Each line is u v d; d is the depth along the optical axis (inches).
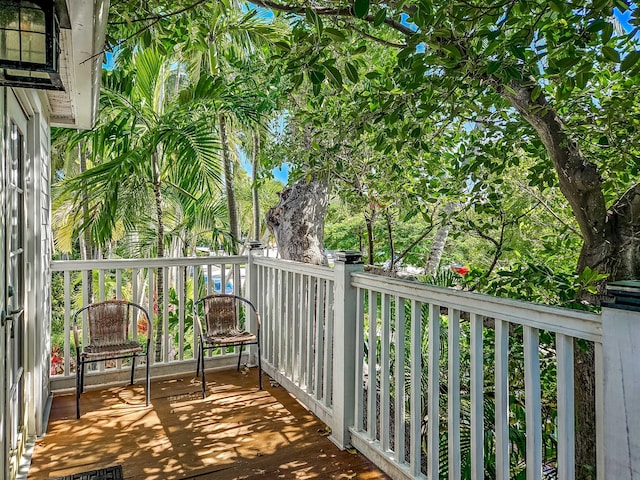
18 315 93.2
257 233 244.1
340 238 261.4
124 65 183.0
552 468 111.8
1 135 74.9
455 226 132.0
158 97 213.8
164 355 154.4
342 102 121.8
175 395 134.0
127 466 94.5
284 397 132.9
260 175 208.5
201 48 123.3
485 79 79.6
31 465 94.3
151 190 210.5
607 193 101.6
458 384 74.5
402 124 96.1
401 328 88.2
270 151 175.9
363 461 97.3
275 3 88.8
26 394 102.0
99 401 129.1
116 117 196.1
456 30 67.6
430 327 79.7
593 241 87.8
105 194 177.3
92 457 98.0
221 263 158.7
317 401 119.5
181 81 266.2
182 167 193.3
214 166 190.4
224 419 117.6
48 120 131.7
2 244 75.3
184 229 235.0
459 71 73.0
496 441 66.2
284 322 141.9
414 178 138.9
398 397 88.5
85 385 138.9
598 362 51.9
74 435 108.0
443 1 67.4
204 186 205.5
